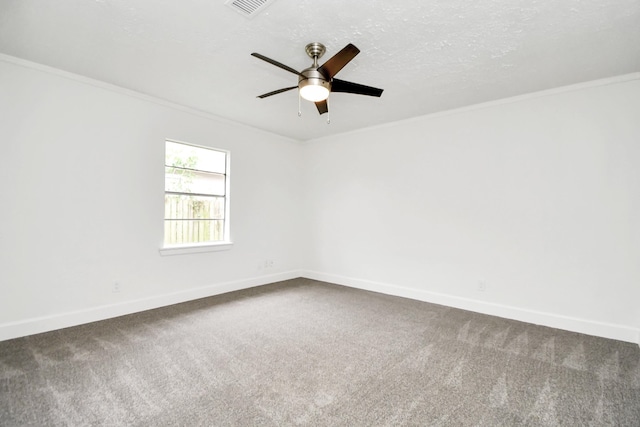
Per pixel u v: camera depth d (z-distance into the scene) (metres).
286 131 4.75
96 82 3.04
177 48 2.42
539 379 2.10
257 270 4.66
